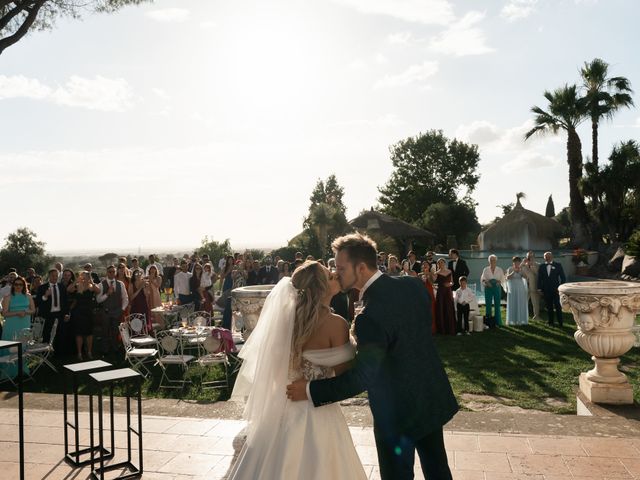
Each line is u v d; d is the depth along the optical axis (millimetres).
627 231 28469
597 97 29141
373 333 2631
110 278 10766
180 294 13336
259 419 2938
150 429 5281
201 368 9023
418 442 2893
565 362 8859
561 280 12422
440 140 54594
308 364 2871
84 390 7863
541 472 4078
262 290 6855
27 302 9180
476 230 44250
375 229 28016
